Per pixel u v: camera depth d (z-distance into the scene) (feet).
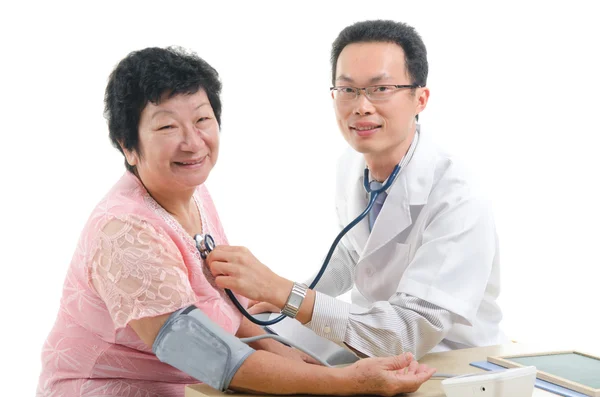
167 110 4.85
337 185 7.05
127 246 4.73
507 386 4.37
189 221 5.39
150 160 4.95
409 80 5.98
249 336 5.81
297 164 12.41
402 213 6.11
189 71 4.89
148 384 5.19
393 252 6.29
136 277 4.67
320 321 5.41
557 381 4.88
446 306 5.54
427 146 6.23
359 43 5.92
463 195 5.94
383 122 5.90
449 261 5.69
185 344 4.66
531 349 5.86
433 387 4.89
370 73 5.83
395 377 4.61
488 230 5.88
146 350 5.09
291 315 5.43
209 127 5.00
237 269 5.23
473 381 4.39
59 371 5.19
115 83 4.94
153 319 4.68
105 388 5.10
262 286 5.29
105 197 5.12
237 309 5.50
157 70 4.80
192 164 4.98
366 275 6.50
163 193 5.15
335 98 6.07
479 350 5.85
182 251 5.01
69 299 5.08
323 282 7.03
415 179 6.09
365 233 6.55
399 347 5.48
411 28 6.07
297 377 4.60
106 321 4.97
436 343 5.64
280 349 5.89
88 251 4.89
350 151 7.04
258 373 4.60
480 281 5.75
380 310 5.52
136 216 4.83
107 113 5.06
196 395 4.76
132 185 5.19
